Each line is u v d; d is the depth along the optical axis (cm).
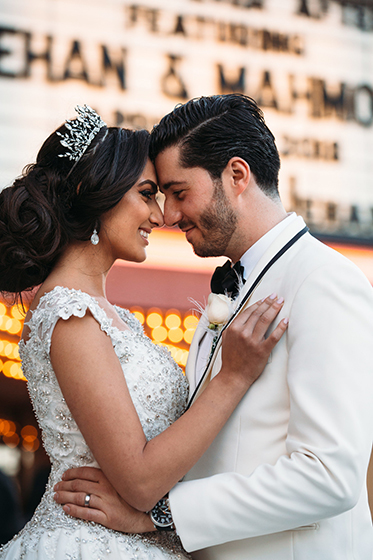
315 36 721
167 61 657
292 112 697
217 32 684
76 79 615
